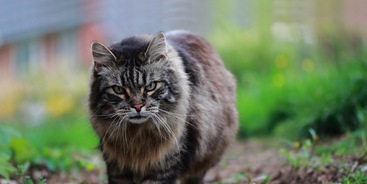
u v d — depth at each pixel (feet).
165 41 16.25
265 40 49.16
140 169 16.92
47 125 40.81
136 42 16.84
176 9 53.26
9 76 60.80
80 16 62.69
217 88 18.70
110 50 16.17
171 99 16.34
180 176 17.19
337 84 28.14
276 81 36.17
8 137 21.77
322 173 19.27
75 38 63.77
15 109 50.60
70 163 23.35
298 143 22.97
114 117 16.35
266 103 33.78
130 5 60.08
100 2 63.62
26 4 63.26
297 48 44.04
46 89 51.49
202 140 17.44
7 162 19.83
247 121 33.14
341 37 39.14
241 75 45.91
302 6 46.91
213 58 19.52
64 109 48.52
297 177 19.67
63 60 59.67
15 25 61.87
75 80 52.44
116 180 17.28
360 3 44.80
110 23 61.67
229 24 53.42
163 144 16.53
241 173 22.45
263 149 28.35
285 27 50.19
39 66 58.54
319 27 43.11
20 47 62.44
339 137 25.46
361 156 19.63
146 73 16.06
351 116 26.05
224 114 18.88
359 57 29.99
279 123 31.53
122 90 16.08
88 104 16.85
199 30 53.47
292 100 32.27
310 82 33.24
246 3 54.34
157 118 16.25
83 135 33.60
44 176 21.65
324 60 38.78
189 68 17.38
